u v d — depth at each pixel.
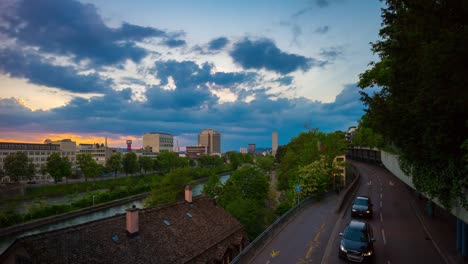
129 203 86.38
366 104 17.69
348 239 19.03
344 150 57.41
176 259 25.84
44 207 68.38
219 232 33.25
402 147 17.77
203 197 39.09
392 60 16.11
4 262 20.33
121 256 22.95
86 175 114.62
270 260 19.22
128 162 131.62
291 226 27.28
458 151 13.42
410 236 24.06
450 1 11.02
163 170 147.62
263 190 66.56
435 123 12.83
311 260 19.12
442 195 15.89
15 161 102.44
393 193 44.75
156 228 28.08
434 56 10.30
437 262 18.78
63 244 20.92
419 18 12.18
